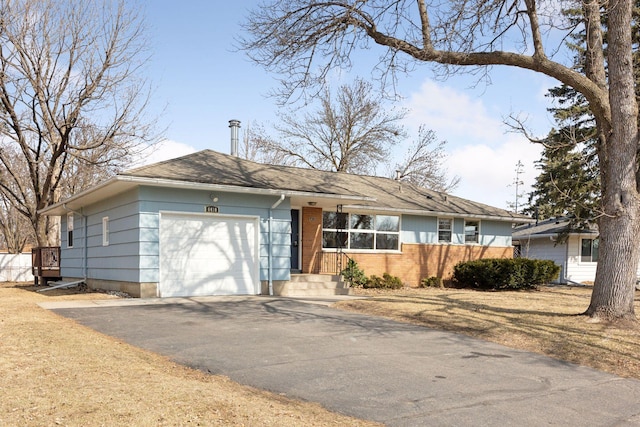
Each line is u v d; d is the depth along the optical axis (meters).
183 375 6.10
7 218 35.31
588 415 5.15
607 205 10.20
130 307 11.77
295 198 16.25
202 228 14.36
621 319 9.91
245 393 5.43
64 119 22.56
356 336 8.84
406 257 21.27
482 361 7.38
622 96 9.98
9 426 4.00
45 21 21.44
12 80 21.38
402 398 5.47
